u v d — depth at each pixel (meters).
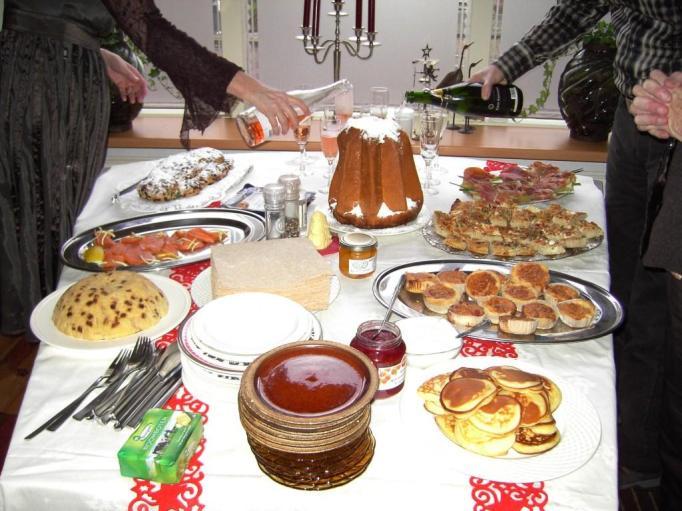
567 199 1.63
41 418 0.82
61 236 1.72
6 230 1.67
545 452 0.72
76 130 1.66
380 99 1.83
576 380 0.90
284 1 2.62
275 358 0.72
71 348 0.93
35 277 1.73
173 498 0.70
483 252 1.28
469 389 0.76
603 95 2.36
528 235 1.33
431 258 1.28
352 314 1.06
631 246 1.75
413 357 0.89
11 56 1.57
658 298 1.61
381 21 2.62
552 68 2.58
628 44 1.50
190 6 2.62
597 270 1.25
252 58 2.74
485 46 2.62
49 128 1.62
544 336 0.99
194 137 2.50
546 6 2.55
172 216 1.43
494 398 0.75
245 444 0.77
